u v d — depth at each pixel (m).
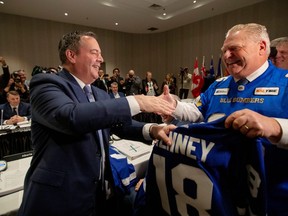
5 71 4.23
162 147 0.70
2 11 6.12
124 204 1.16
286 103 0.70
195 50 7.61
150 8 6.24
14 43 6.49
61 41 0.94
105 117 0.65
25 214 0.75
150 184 0.73
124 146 1.53
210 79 5.15
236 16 6.32
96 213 0.90
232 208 0.55
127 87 5.78
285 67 1.17
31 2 5.43
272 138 0.56
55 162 0.76
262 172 0.50
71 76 0.92
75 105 0.66
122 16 6.66
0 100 3.75
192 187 0.60
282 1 5.42
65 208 0.76
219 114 0.90
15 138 1.93
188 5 6.12
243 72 0.82
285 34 5.44
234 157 0.55
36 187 0.75
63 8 5.90
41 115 0.72
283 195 0.66
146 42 8.94
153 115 3.26
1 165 1.24
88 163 0.81
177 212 0.66
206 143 0.59
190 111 1.06
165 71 8.73
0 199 0.96
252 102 0.79
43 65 7.00
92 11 6.16
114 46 8.44
